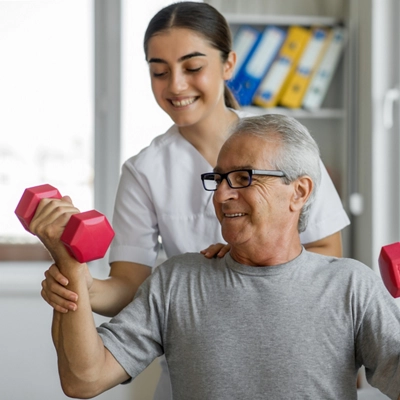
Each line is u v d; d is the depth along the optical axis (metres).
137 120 3.27
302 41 3.12
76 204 3.33
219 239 1.90
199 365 1.48
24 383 3.16
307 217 1.58
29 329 3.15
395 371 1.43
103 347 1.48
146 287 1.60
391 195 3.08
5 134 3.30
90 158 3.33
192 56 1.77
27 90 3.29
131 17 3.24
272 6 3.22
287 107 3.14
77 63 3.29
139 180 1.91
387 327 1.46
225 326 1.49
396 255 1.51
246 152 1.51
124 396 3.13
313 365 1.45
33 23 3.28
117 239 1.92
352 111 3.16
